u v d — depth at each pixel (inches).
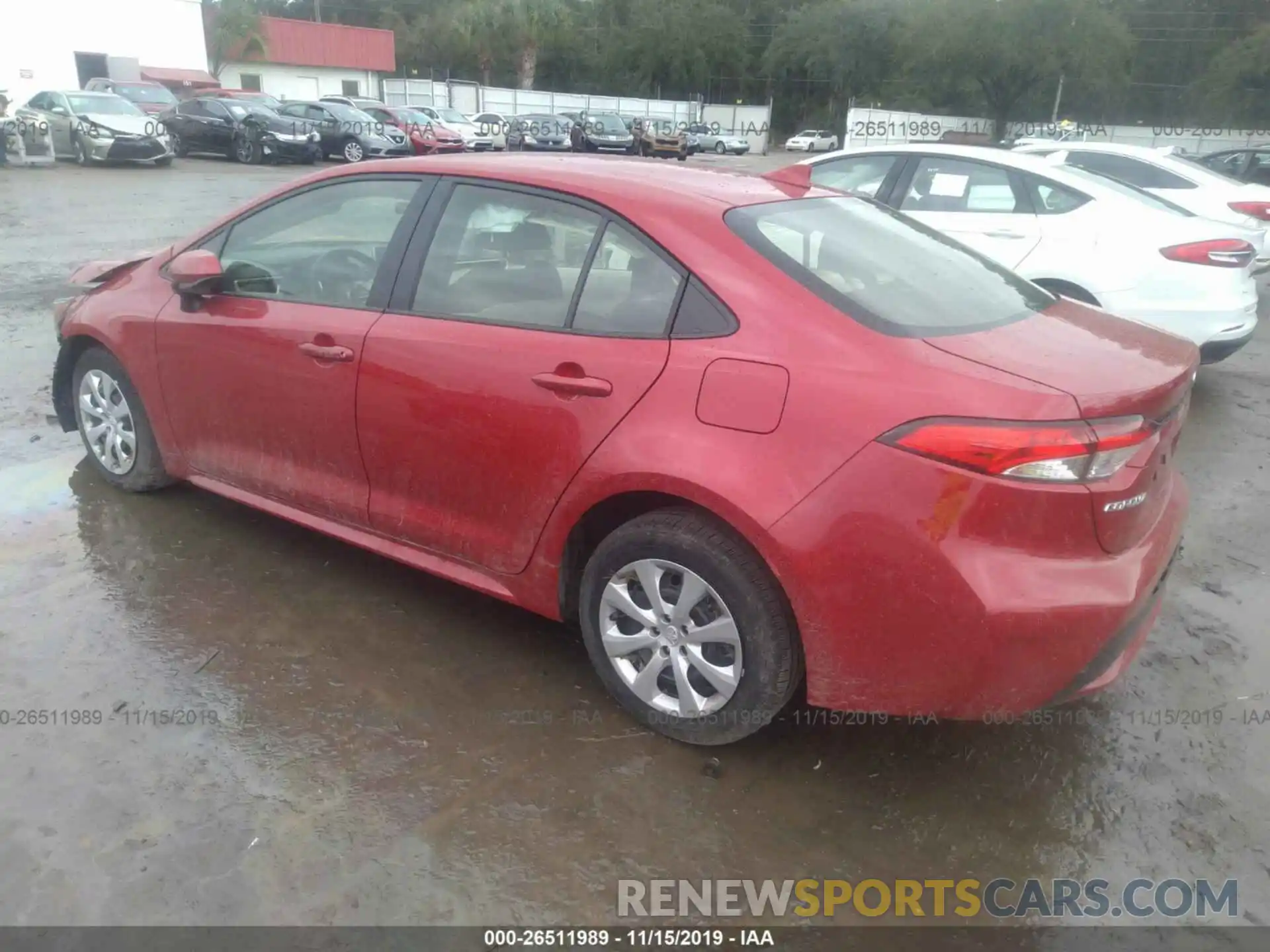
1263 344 367.6
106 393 178.5
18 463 197.5
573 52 2736.2
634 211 119.1
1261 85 1793.8
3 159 852.6
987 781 116.7
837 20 2418.8
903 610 99.9
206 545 165.9
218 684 128.6
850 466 99.8
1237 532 191.3
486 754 117.3
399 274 135.7
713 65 2748.5
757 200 126.0
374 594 152.8
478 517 129.1
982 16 1809.8
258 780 111.5
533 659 137.3
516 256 126.5
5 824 103.5
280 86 1845.5
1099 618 98.0
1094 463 96.7
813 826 108.6
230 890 96.7
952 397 97.4
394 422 133.0
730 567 108.2
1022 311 121.7
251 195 694.5
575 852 103.3
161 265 168.7
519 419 120.6
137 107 944.9
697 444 107.6
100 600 147.2
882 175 295.4
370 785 111.4
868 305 108.3
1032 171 274.5
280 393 146.0
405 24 2699.3
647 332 114.0
